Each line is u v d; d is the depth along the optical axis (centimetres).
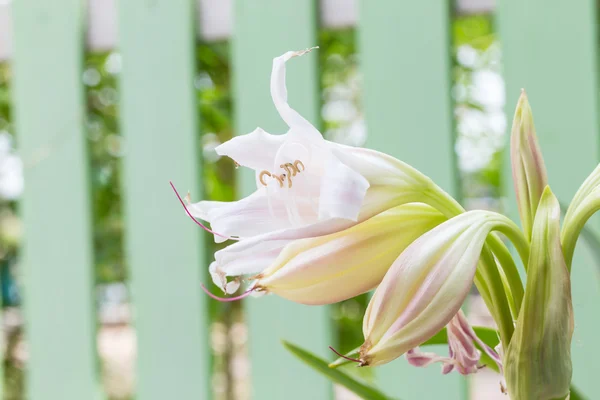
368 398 107
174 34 142
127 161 144
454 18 134
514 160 98
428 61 132
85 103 147
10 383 191
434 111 132
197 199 142
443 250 93
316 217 94
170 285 143
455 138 132
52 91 147
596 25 127
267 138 95
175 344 143
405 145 133
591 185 95
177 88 142
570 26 128
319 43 138
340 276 95
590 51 127
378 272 95
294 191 93
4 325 198
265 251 96
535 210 97
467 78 164
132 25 143
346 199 90
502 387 98
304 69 137
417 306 92
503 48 130
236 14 139
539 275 93
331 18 137
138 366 144
